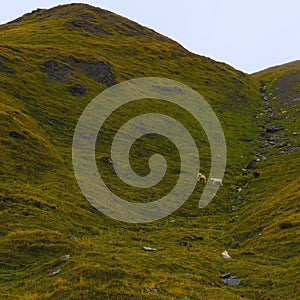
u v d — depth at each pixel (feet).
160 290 97.91
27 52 355.97
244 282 115.24
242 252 139.64
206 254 136.67
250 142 324.39
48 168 202.28
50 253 121.19
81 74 351.46
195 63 510.58
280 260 128.88
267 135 341.00
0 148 197.26
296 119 375.04
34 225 140.97
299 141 305.12
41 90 303.68
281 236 141.18
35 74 322.75
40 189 176.45
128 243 143.54
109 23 574.15
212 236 164.14
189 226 177.88
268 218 163.32
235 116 384.06
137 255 125.90
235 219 186.29
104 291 91.71
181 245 148.66
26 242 124.67
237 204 209.67
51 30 499.92
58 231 141.49
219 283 115.03
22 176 184.03
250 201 207.92
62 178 196.13
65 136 256.52
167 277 107.96
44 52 368.68
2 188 163.22
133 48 489.67
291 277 112.47
